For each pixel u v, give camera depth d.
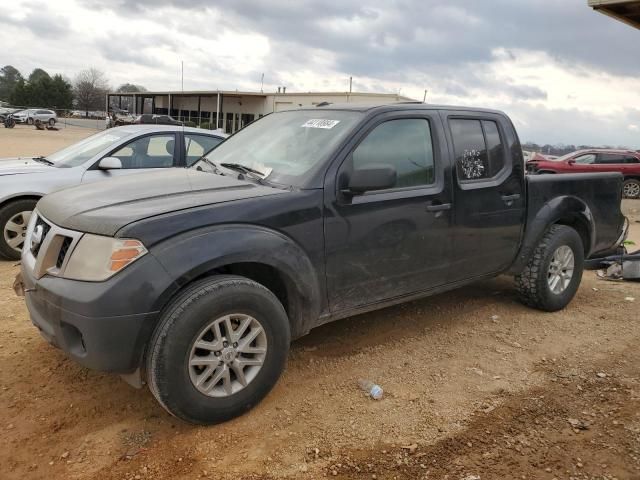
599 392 3.74
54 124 53.94
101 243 2.88
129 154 6.95
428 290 4.34
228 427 3.19
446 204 4.25
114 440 3.05
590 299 5.88
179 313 2.91
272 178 3.72
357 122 3.87
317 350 4.27
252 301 3.15
